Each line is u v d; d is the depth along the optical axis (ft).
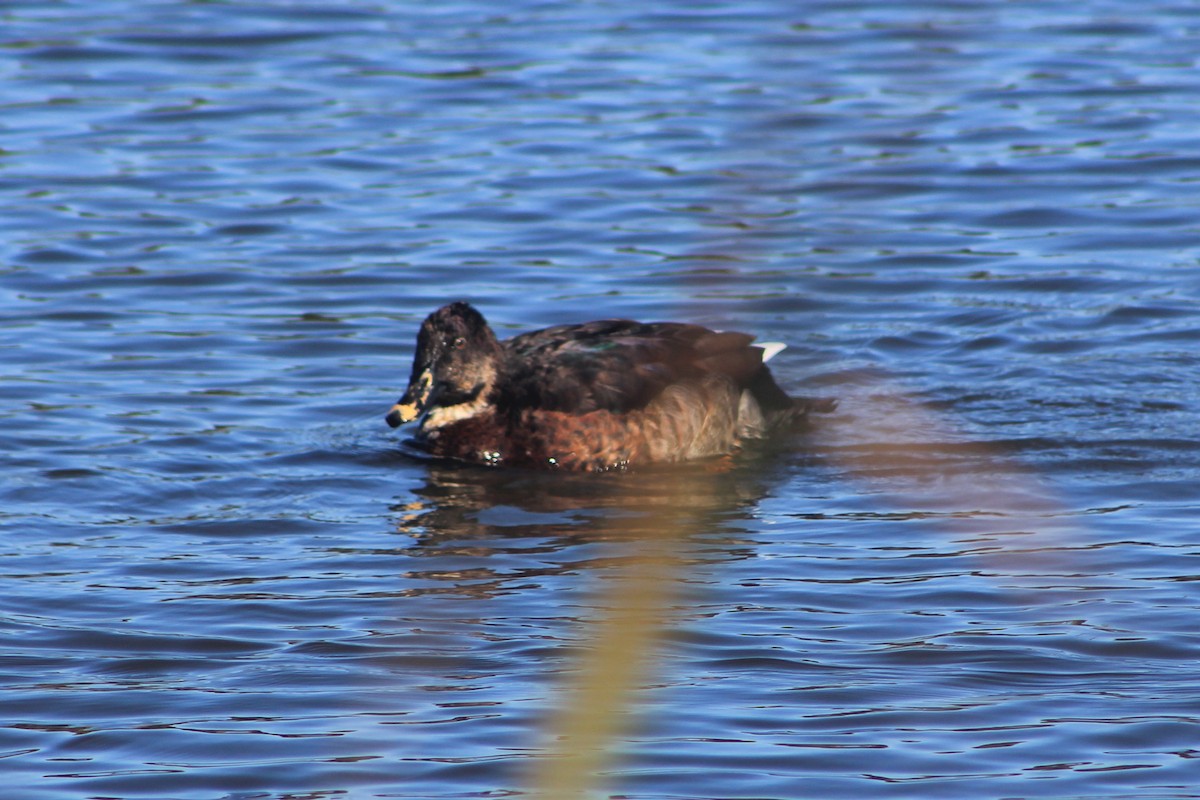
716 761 28.60
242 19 85.25
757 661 32.63
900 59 78.69
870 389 50.90
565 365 46.52
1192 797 27.43
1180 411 48.29
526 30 83.97
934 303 56.54
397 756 28.86
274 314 55.06
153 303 55.67
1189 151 68.74
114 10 86.48
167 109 73.31
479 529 40.73
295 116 72.69
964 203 64.13
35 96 74.54
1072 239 61.31
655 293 56.29
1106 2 88.58
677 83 75.77
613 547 39.34
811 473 45.11
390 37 83.10
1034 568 37.37
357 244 60.34
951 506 41.91
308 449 45.98
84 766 28.71
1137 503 41.70
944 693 31.27
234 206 63.62
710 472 45.42
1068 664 32.45
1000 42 82.33
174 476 43.70
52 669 32.53
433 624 34.53
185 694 31.48
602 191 64.69
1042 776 28.12
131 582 36.99
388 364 51.88
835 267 59.00
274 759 28.84
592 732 16.98
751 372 48.80
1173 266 59.00
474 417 46.26
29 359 51.16
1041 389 50.19
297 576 37.47
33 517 40.73
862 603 35.60
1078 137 70.49
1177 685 31.45
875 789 27.71
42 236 60.54
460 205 63.77
